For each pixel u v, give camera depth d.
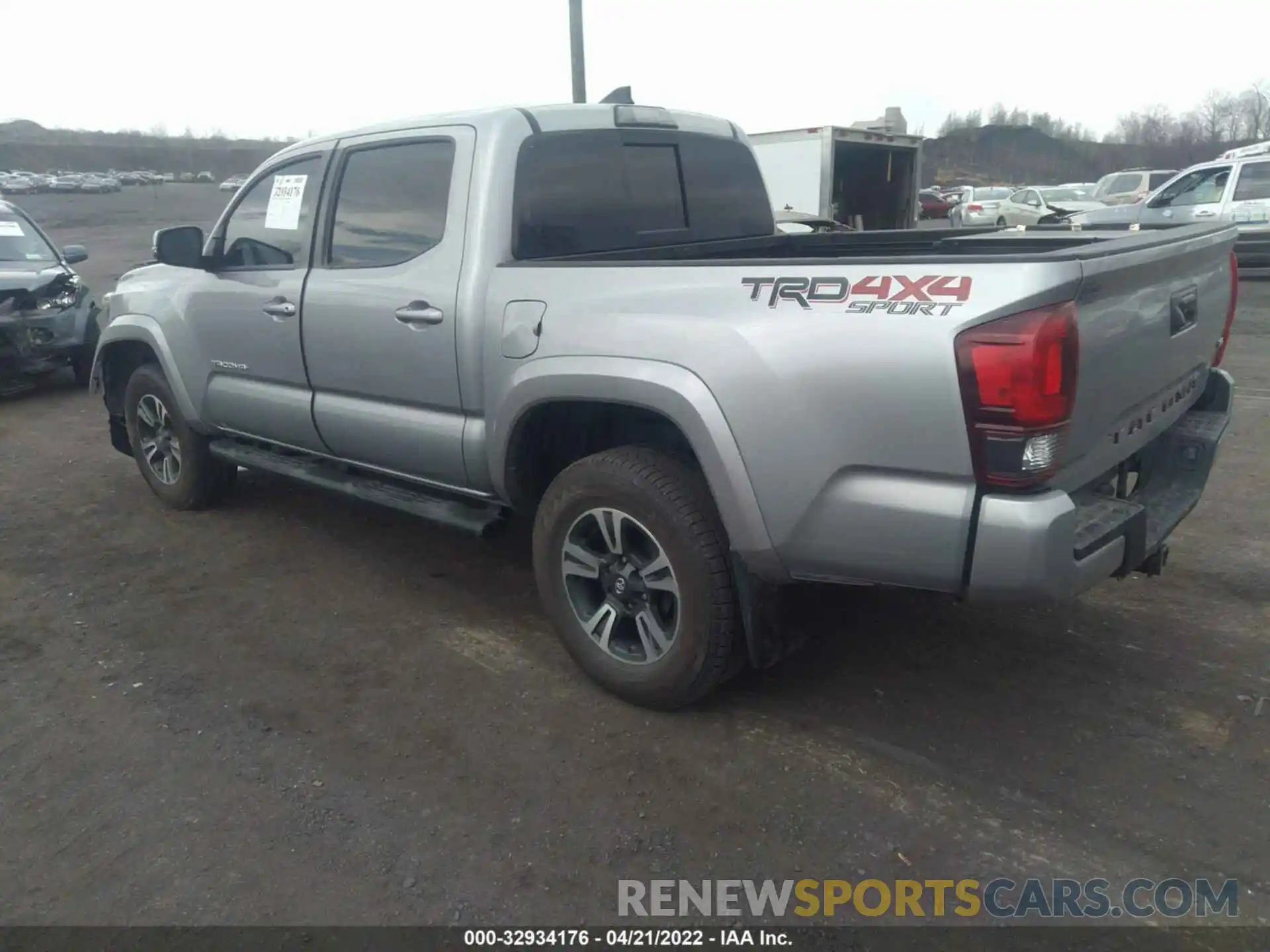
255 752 3.24
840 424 2.73
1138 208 15.70
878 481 2.72
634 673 3.37
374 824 2.87
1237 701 3.40
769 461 2.84
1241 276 15.63
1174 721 3.29
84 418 8.15
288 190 4.41
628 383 3.08
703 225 4.42
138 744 3.29
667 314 3.04
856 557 2.81
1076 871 2.63
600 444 3.71
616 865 2.70
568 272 3.32
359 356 4.03
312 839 2.81
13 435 7.59
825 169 15.11
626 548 3.32
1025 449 2.50
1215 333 3.61
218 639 4.03
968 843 2.75
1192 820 2.82
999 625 3.98
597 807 2.93
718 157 4.51
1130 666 3.64
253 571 4.72
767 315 2.84
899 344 2.60
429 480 4.00
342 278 4.07
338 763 3.17
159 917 2.53
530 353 3.37
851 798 2.94
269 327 4.45
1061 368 2.47
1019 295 2.45
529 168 3.65
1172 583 4.32
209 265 4.74
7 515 5.61
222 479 5.51
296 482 6.07
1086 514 2.92
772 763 3.12
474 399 3.64
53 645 4.00
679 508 3.11
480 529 3.78
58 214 41.06
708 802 2.94
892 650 3.81
